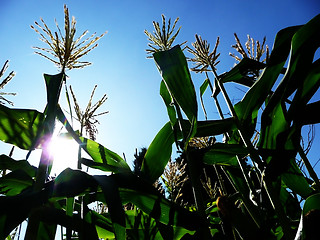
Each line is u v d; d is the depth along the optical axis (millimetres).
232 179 1073
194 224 698
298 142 747
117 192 607
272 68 879
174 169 1275
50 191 603
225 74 1144
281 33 905
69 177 641
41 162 707
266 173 739
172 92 784
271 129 794
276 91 781
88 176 646
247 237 661
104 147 930
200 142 1235
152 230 920
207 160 938
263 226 686
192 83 767
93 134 1036
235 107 1003
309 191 875
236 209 686
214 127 933
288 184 894
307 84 753
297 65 756
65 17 929
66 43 926
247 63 1061
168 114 1011
